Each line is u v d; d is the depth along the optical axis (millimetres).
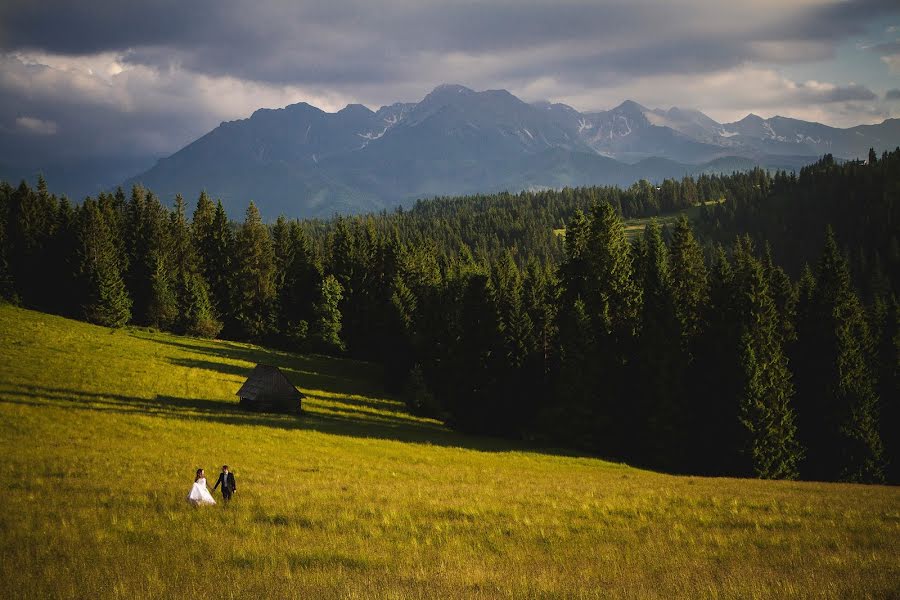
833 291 54531
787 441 47969
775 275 65250
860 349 56906
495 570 14758
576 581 13547
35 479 26266
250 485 28453
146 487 26109
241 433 45438
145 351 74375
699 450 51219
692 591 12766
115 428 42062
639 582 13594
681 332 53125
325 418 56969
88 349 69062
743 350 48594
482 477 36438
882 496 30156
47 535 17234
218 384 64500
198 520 20469
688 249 62469
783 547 18234
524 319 62781
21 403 44844
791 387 51281
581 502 26562
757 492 30922
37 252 101062
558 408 56469
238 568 14359
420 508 23938
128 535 17875
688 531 20500
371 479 33312
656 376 51344
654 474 44406
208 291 107750
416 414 67625
